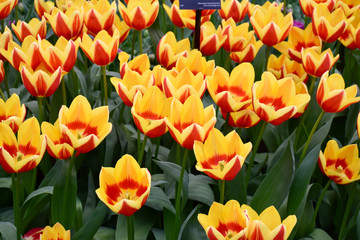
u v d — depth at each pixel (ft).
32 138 3.26
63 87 4.03
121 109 4.29
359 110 4.58
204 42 4.28
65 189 3.42
